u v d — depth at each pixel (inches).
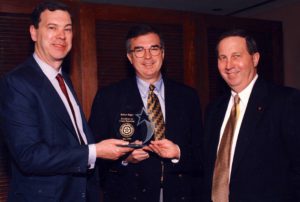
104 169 79.1
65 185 60.6
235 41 67.7
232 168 65.6
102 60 105.3
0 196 93.6
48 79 62.6
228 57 68.1
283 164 63.3
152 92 79.1
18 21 95.4
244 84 68.7
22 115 57.8
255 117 65.4
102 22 105.1
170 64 113.4
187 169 78.6
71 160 58.6
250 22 129.3
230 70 68.0
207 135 74.8
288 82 174.1
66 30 64.2
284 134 62.5
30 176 59.8
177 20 114.7
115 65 107.0
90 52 102.5
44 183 59.4
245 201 63.4
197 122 82.7
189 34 116.3
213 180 68.4
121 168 76.5
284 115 62.8
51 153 57.5
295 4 169.5
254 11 187.0
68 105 65.5
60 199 59.9
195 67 117.0
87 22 102.2
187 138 80.0
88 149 60.1
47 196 58.9
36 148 57.2
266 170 63.2
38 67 62.7
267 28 133.1
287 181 63.1
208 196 71.5
